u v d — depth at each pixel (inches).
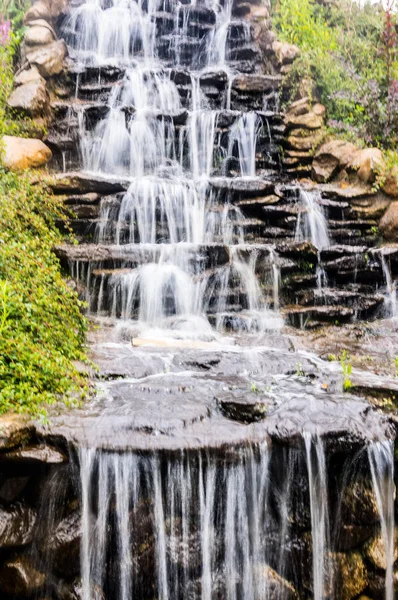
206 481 135.9
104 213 278.4
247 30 453.4
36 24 390.9
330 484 144.6
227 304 250.4
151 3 478.9
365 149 337.7
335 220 310.3
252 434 140.5
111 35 445.4
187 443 134.6
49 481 134.6
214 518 137.7
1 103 320.5
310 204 306.8
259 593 140.2
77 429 136.7
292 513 142.3
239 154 356.8
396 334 241.4
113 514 134.2
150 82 384.8
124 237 279.1
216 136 355.6
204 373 183.6
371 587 145.7
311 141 364.8
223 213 293.1
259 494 140.3
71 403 151.8
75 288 232.1
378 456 145.0
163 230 288.4
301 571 141.8
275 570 142.3
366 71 411.5
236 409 153.9
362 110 374.0
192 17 470.9
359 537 146.2
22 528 130.2
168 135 350.6
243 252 259.4
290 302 265.3
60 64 369.7
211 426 142.7
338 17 479.2
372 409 158.9
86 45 437.4
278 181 345.1
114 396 159.9
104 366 180.4
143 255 249.3
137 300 242.8
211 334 229.5
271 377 181.9
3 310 163.9
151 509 134.9
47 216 259.6
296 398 161.8
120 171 341.1
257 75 404.2
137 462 132.8
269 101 399.5
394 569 147.4
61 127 332.5
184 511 135.9
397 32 435.2
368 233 309.1
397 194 311.3
